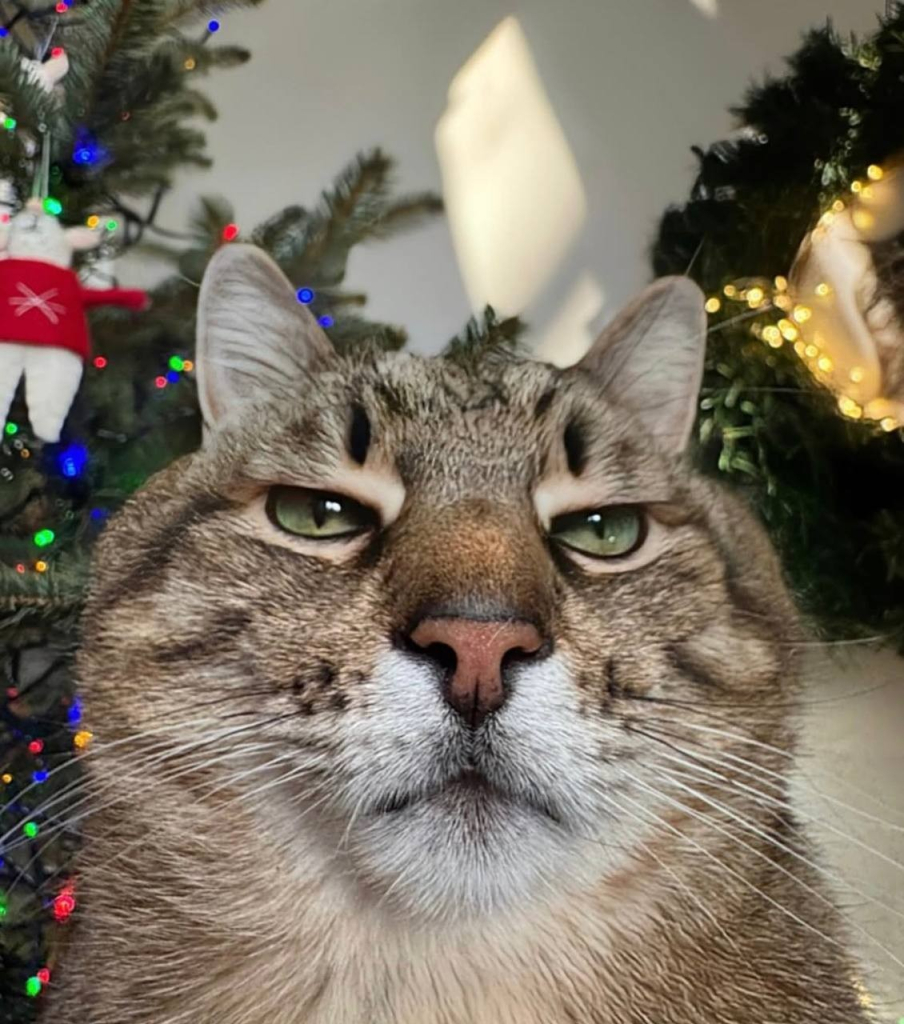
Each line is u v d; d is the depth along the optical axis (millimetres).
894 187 240
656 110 372
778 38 360
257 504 177
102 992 181
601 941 170
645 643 165
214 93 394
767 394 234
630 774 158
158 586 176
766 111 267
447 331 366
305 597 162
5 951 229
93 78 250
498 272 373
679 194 365
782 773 185
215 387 193
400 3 401
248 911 172
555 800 155
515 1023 171
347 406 186
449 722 149
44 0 313
